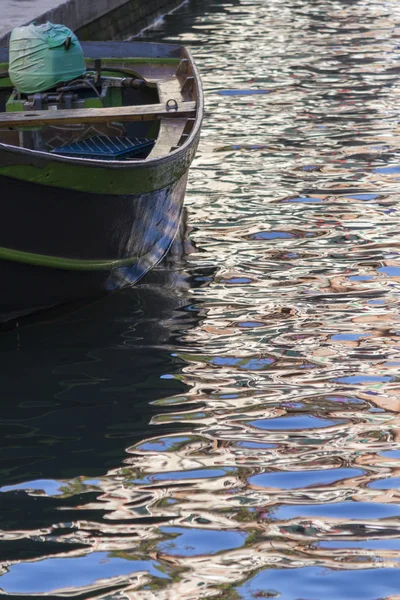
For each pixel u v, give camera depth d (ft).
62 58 47.44
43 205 34.47
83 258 37.40
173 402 31.42
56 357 34.71
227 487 26.71
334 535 24.58
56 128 47.06
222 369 33.53
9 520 25.39
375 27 99.55
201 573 23.27
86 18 89.97
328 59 85.20
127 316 38.17
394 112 67.77
